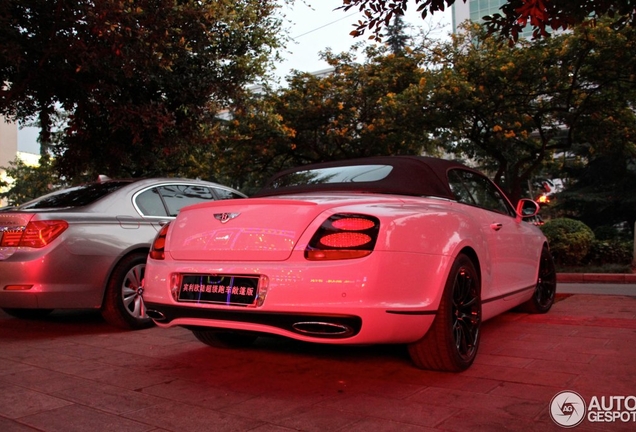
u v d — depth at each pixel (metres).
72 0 7.02
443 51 15.66
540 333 4.55
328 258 2.95
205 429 2.54
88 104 8.43
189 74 8.58
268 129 15.65
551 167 25.98
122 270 5.05
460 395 2.97
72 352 4.14
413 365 3.58
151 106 7.86
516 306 5.41
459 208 3.93
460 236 3.54
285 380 3.32
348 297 2.87
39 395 3.07
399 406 2.81
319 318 2.91
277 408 2.81
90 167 10.07
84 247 4.81
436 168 4.09
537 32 5.47
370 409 2.77
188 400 2.96
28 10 7.38
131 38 7.12
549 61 13.32
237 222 3.30
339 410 2.77
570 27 5.47
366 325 2.88
